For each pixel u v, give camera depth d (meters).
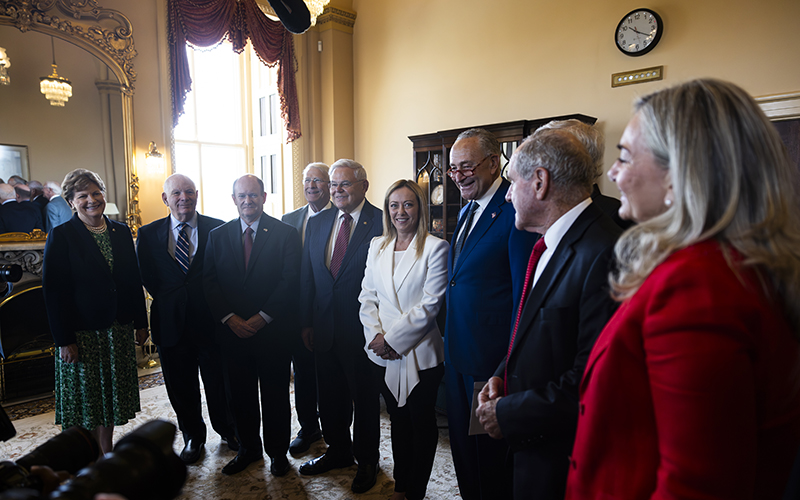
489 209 1.72
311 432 2.75
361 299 2.12
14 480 0.63
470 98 5.18
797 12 3.30
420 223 2.00
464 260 1.71
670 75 3.84
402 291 1.96
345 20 6.16
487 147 1.73
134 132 4.58
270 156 6.27
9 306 3.70
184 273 2.53
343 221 2.38
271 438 2.38
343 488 2.28
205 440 2.69
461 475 1.77
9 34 3.83
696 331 0.60
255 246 2.42
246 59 6.28
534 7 4.64
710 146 0.64
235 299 2.37
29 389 3.76
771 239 0.61
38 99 3.98
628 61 4.05
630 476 0.71
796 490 0.60
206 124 5.97
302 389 2.69
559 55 4.49
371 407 2.26
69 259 2.28
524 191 1.17
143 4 4.60
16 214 3.85
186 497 2.21
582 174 1.11
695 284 0.62
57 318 2.23
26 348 3.79
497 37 4.93
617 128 4.16
